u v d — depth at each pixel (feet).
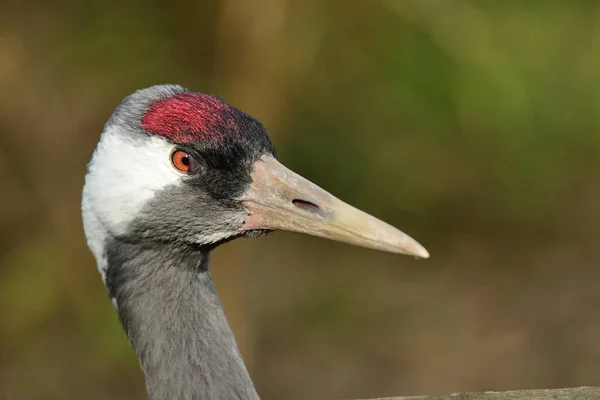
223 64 35.47
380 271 47.34
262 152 18.78
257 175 18.65
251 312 42.19
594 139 41.83
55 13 36.78
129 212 18.42
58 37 36.91
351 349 42.47
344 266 47.60
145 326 18.88
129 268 18.83
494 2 36.58
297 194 18.57
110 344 35.32
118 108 18.67
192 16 35.12
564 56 38.34
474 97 34.71
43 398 37.60
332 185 43.55
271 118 37.22
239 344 38.04
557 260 47.16
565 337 42.47
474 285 46.03
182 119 18.11
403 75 35.73
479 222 48.01
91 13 36.27
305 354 42.06
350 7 36.22
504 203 46.44
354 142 42.68
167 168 18.26
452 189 45.47
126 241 18.69
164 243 18.67
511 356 41.55
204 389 18.71
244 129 18.53
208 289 19.45
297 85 38.70
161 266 18.86
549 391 20.83
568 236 48.21
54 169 38.83
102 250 18.94
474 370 40.98
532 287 45.60
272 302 44.68
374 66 37.73
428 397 21.24
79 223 38.19
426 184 44.73
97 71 36.91
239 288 38.04
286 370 41.39
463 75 34.58
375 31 36.47
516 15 36.83
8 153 38.37
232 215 18.66
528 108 36.35
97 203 18.62
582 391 20.74
